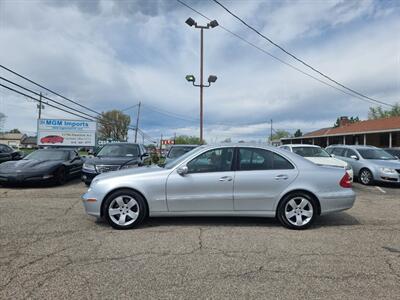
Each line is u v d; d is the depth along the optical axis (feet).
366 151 42.19
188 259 13.15
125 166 33.30
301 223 17.67
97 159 34.55
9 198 26.48
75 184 36.88
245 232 16.96
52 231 16.80
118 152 37.37
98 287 10.66
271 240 15.71
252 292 10.48
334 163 35.55
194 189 17.65
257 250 14.29
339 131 122.11
